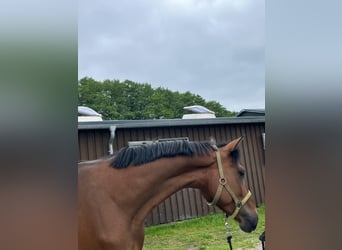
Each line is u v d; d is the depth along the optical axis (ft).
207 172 6.52
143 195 5.93
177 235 15.21
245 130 20.76
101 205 5.59
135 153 6.01
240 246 13.43
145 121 17.19
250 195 6.84
